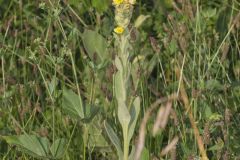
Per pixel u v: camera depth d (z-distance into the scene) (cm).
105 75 670
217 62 720
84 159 604
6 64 746
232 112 654
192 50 750
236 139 616
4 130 639
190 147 604
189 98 666
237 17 715
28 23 800
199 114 633
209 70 682
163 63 762
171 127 620
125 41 520
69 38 679
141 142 402
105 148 615
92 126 622
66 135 643
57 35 739
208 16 775
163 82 721
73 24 769
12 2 832
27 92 695
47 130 643
